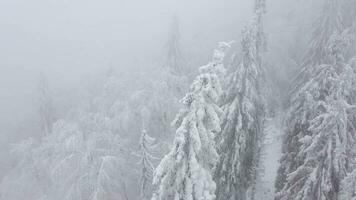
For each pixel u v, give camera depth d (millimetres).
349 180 11156
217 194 18156
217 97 10383
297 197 13922
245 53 17828
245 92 17781
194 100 10562
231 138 17828
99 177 20062
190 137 10453
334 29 23312
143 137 18438
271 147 26734
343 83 12648
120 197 21938
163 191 11062
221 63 10891
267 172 24766
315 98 17172
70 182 21781
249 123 17719
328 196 12984
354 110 13680
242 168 18625
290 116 20453
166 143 22922
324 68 17547
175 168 11125
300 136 17719
